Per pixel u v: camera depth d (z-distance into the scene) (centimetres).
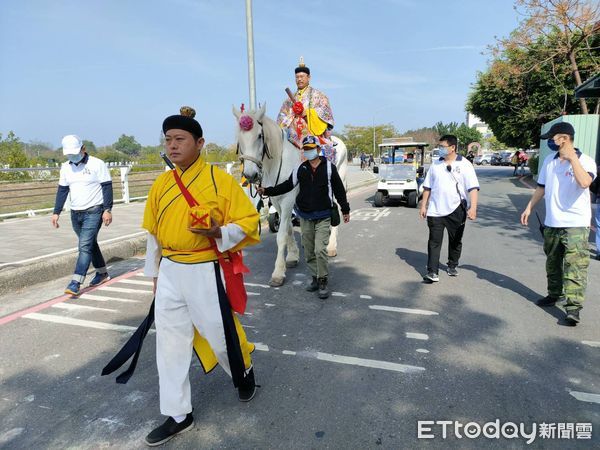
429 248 546
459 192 529
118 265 667
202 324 260
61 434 272
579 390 309
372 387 316
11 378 338
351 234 880
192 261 254
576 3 1548
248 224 258
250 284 554
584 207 400
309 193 478
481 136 7731
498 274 582
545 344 379
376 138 6262
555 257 438
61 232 841
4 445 262
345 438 263
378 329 414
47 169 1082
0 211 1220
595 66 1827
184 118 245
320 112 601
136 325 435
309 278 575
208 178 255
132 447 260
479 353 364
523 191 1714
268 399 304
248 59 1078
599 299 480
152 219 266
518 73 1955
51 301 505
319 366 346
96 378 337
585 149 1471
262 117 503
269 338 397
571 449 253
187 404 264
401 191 1303
